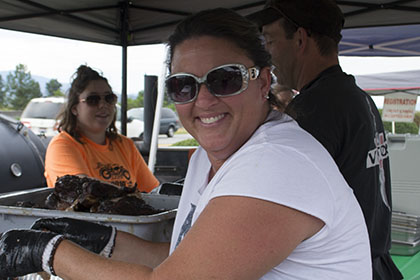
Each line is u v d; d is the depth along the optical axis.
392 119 7.88
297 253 0.92
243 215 0.85
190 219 1.19
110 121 2.70
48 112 11.32
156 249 1.37
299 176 0.87
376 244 1.48
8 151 3.99
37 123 11.16
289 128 0.99
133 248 1.33
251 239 0.84
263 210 0.85
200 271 0.86
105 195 1.76
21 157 4.09
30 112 11.41
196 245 0.88
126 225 1.48
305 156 0.91
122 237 1.34
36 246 1.04
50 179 2.48
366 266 1.00
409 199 2.50
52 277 1.39
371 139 1.49
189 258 0.88
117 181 2.65
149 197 1.97
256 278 0.86
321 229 0.90
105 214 1.49
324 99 1.46
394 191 2.54
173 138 15.86
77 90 2.56
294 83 1.85
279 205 0.85
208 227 0.88
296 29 1.76
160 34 4.34
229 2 3.59
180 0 3.54
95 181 1.80
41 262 1.03
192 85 1.00
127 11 3.78
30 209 1.50
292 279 0.93
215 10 1.04
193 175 1.30
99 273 0.97
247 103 1.01
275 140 0.93
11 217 1.53
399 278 1.60
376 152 1.52
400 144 2.59
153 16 3.97
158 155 4.52
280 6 1.77
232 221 0.86
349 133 1.44
